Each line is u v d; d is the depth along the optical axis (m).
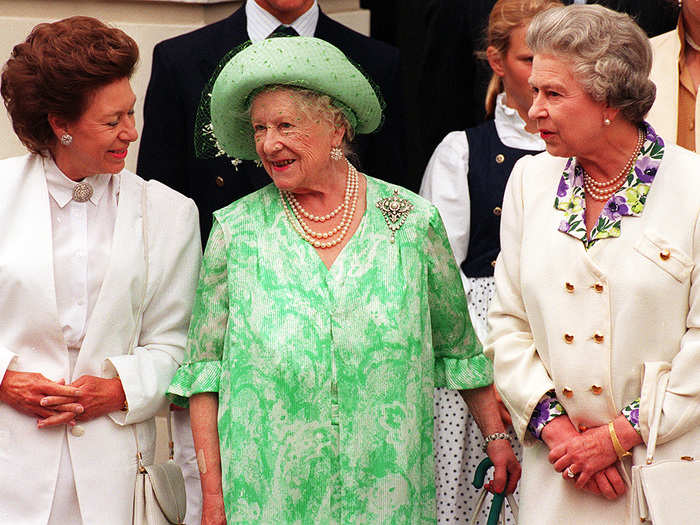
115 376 7.96
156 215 8.19
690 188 7.11
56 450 7.82
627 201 7.21
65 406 7.69
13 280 7.69
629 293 7.11
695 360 7.02
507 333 7.73
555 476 7.51
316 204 7.77
